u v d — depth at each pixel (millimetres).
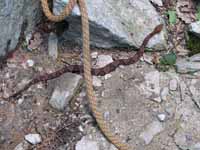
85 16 1293
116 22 1374
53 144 1243
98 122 1251
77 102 1304
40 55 1393
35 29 1432
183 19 1480
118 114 1289
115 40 1376
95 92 1322
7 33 1314
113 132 1261
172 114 1295
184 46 1428
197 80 1355
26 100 1313
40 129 1267
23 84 1339
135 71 1365
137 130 1267
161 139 1256
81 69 1348
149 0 1515
